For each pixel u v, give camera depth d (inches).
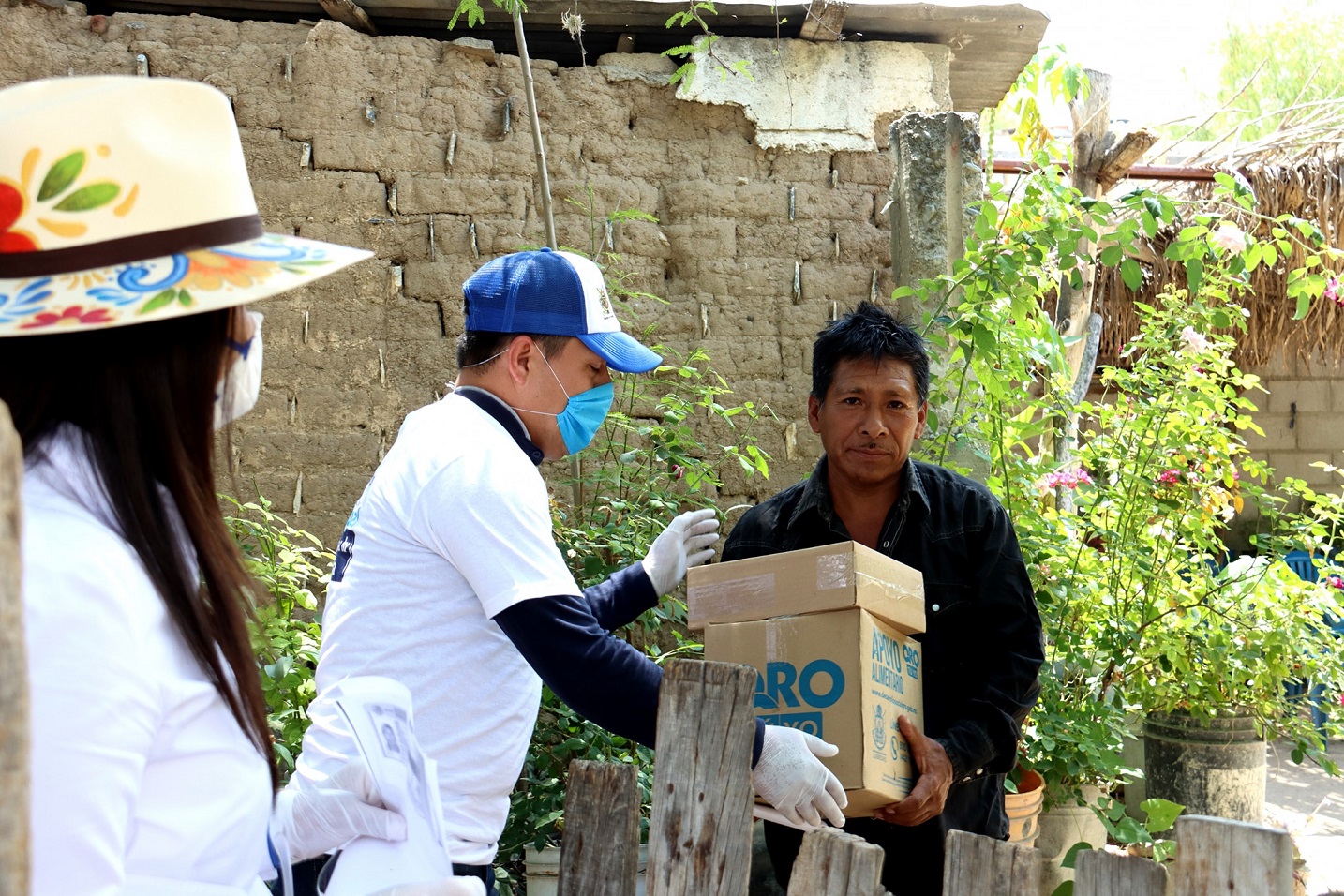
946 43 177.0
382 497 71.6
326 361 160.2
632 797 60.7
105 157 39.6
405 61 163.2
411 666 68.3
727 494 166.6
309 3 161.5
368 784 55.9
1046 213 139.4
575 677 66.3
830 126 171.8
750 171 171.6
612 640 68.2
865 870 54.6
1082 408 152.9
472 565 67.1
